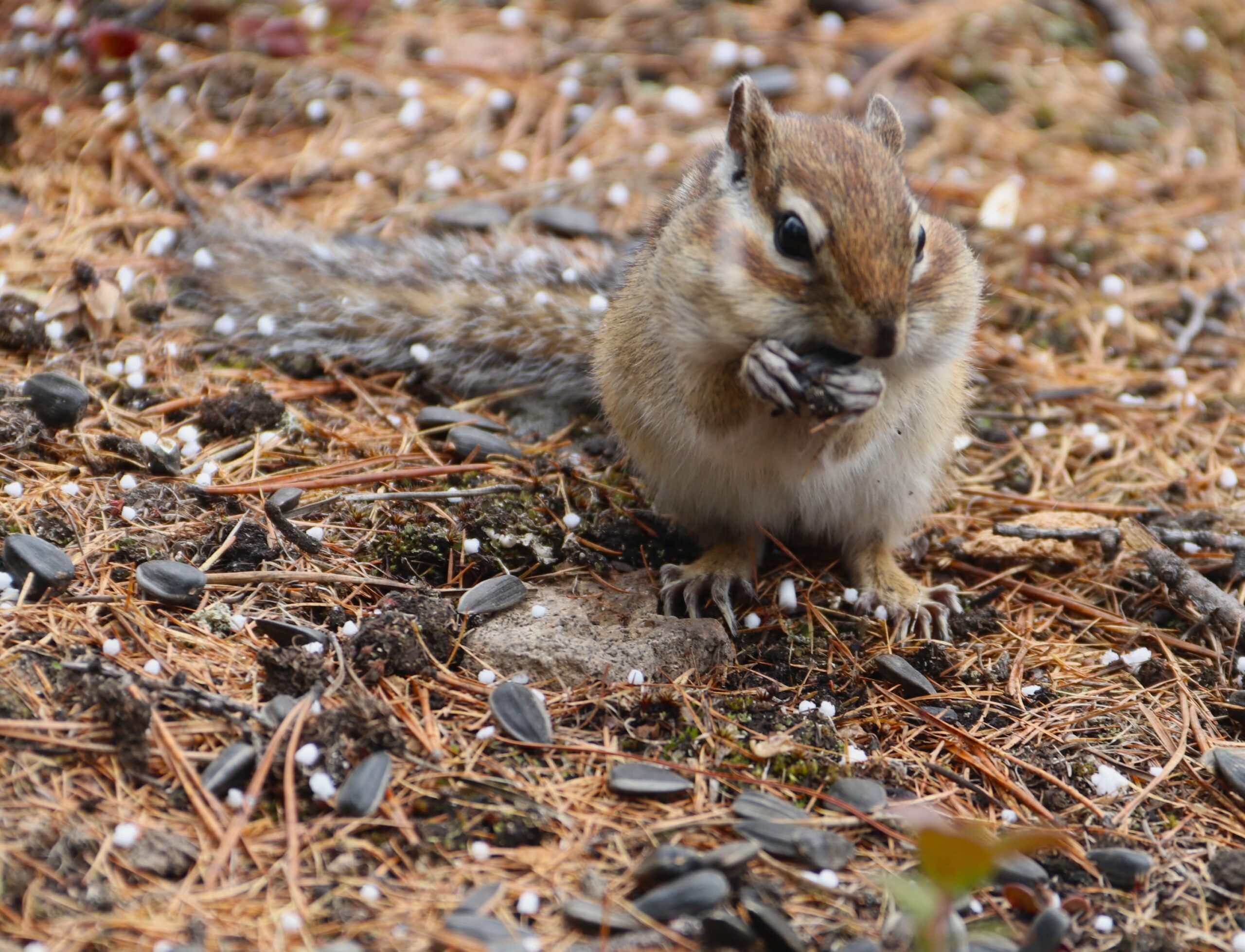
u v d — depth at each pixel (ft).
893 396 29.48
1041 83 56.90
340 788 22.99
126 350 37.35
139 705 22.86
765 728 26.66
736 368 28.40
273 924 20.13
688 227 27.84
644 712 26.48
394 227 45.06
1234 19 61.98
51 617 26.00
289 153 48.11
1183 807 25.66
